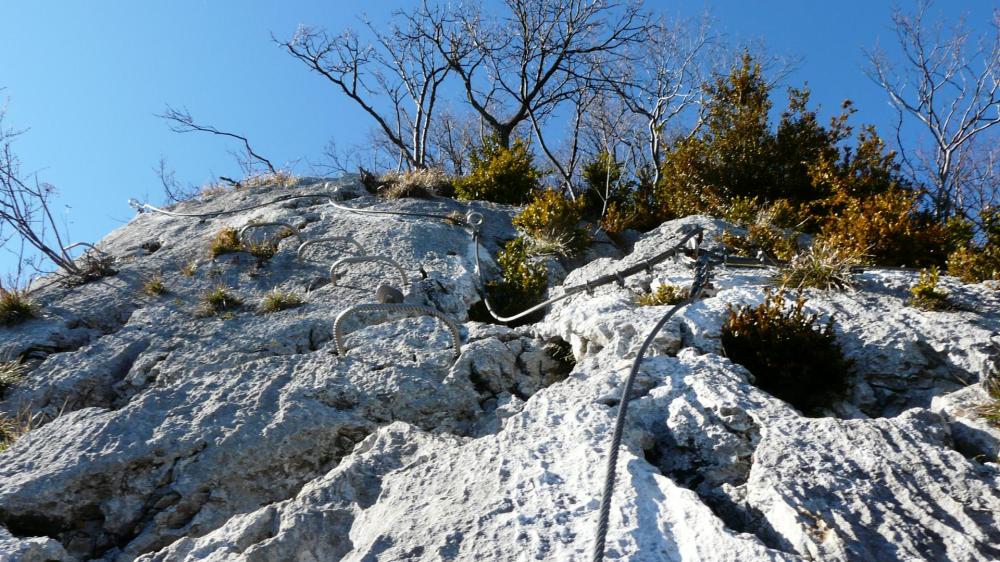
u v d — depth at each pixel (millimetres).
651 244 9742
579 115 22312
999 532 3445
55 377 7340
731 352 5988
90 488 5156
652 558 3414
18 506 4926
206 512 5176
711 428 4617
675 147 14820
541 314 9016
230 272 9797
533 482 4102
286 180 14867
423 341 7207
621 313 6750
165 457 5387
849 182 11969
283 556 4020
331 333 7746
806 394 5730
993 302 6418
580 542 3525
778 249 8969
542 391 5516
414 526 3910
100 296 9320
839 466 4035
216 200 14047
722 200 12852
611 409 4867
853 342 6055
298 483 5531
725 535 3434
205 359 7406
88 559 4957
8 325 8539
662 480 3943
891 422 4457
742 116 13625
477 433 5992
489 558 3506
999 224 9312
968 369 5477
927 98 14984
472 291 9219
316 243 10547
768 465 4094
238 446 5469
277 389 6199
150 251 11203
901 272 7527
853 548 3381
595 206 15758
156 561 4215
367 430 5867
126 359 7734
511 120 21531
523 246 10703
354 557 3795
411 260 9766
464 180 14734
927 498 3740
